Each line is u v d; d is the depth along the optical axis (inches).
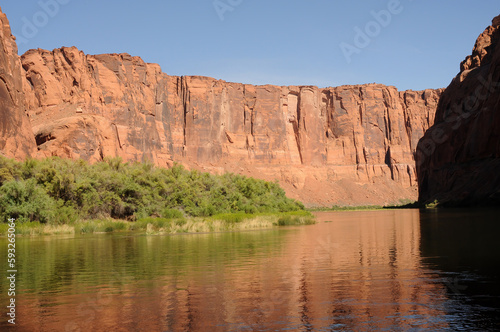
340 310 417.7
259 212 2463.1
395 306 425.1
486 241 900.0
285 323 385.4
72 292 519.5
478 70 4365.2
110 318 411.8
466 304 425.7
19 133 3262.8
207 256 793.6
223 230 1499.8
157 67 6117.1
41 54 4803.2
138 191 2226.9
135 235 1378.0
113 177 2237.9
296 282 543.2
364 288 499.8
